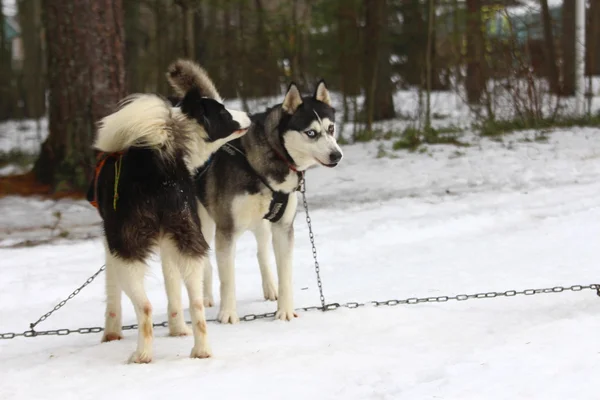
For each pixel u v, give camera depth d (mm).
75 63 11078
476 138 14414
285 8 15125
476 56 15641
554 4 16766
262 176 5156
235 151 5215
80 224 9500
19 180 11664
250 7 14914
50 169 11438
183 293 6414
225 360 3977
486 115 16500
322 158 5121
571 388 3244
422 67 15695
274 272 6871
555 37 17391
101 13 11117
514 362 3635
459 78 16219
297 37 15562
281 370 3740
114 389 3512
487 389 3283
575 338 3986
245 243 8281
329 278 6570
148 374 3738
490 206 9336
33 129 21125
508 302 5230
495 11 14961
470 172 11805
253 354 4102
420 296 5621
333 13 15055
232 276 5270
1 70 22516
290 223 5285
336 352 4074
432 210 9383
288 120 5145
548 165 11734
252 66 15844
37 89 20812
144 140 4023
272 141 5168
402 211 9453
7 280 6902
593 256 6652
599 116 15148
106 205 4086
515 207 9133
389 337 4406
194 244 4051
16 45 30812
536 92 15047
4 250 8227
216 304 5949
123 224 3959
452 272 6434
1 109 23312
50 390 3559
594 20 15734
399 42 16641
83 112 11117
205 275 5855
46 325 5492
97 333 5176
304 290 6156
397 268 6777
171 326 4793
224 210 5227
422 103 16828
